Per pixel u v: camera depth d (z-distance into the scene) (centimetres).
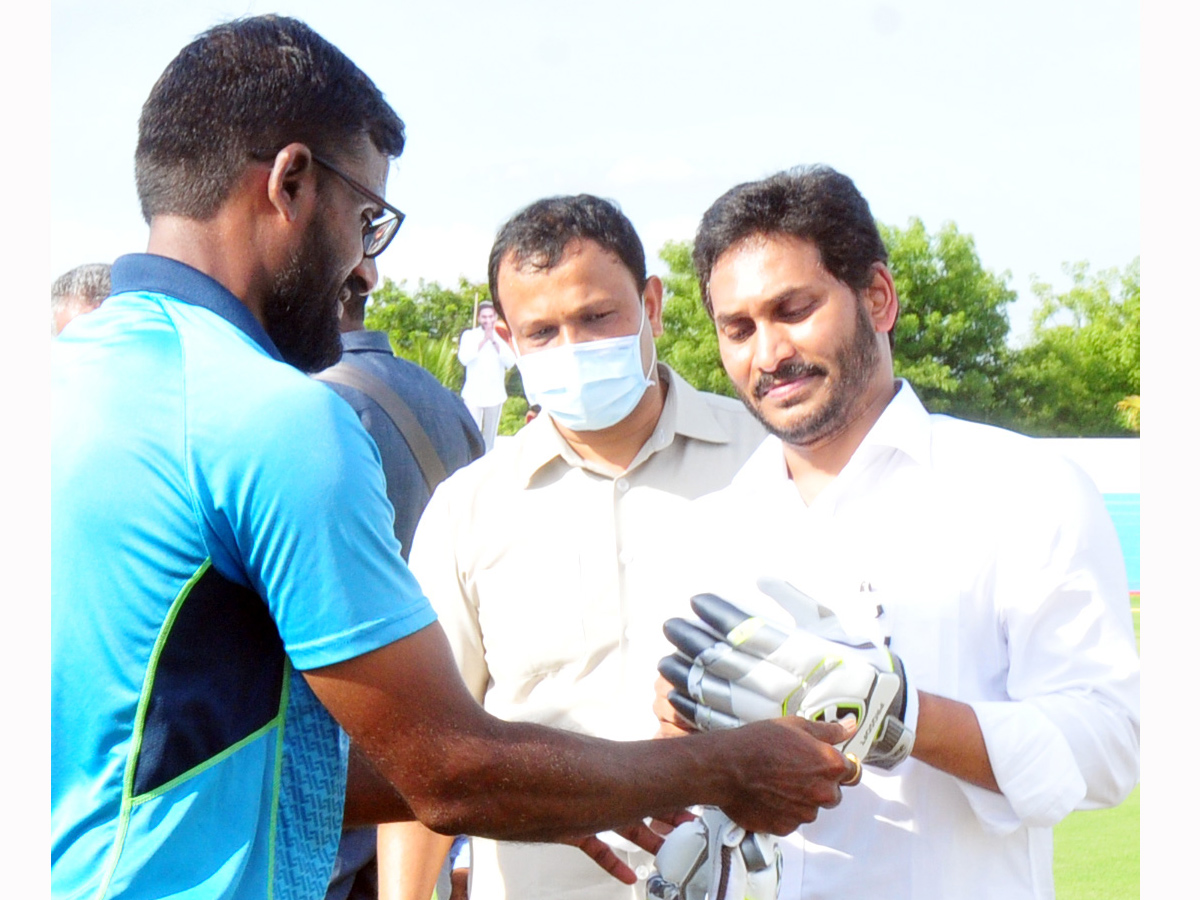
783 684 172
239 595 150
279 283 165
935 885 180
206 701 147
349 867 258
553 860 240
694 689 181
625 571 243
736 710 176
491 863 245
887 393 201
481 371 937
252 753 151
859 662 170
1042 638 180
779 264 186
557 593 242
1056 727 171
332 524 147
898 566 189
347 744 167
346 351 295
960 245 4019
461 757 154
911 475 193
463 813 156
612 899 238
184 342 152
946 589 185
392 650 150
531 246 244
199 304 158
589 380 239
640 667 238
